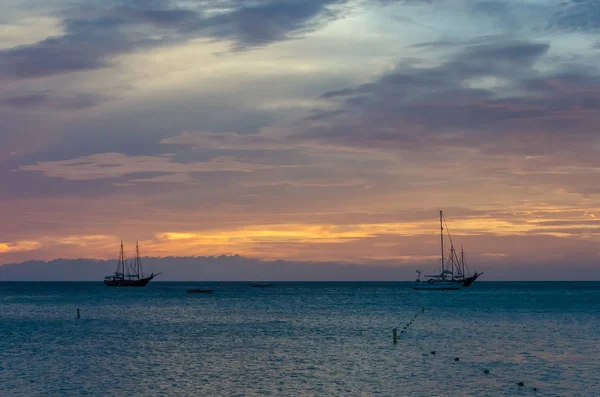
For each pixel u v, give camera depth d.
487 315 113.19
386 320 104.25
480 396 41.97
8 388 44.88
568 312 120.75
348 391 43.31
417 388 44.34
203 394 42.66
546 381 46.94
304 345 69.00
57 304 165.50
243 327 92.88
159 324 98.88
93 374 50.28
